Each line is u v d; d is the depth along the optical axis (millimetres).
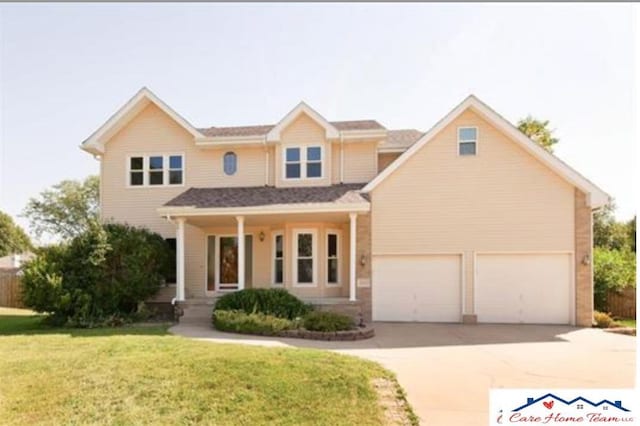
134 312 15984
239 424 5512
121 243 15906
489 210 16250
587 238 15773
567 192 16000
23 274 15062
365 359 8484
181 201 16688
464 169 16406
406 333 13352
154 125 19359
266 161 18922
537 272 16000
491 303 16031
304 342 11312
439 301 16266
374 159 18594
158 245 17312
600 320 15383
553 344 11531
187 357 7832
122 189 19172
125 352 8453
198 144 18781
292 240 17719
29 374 7102
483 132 16406
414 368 8508
